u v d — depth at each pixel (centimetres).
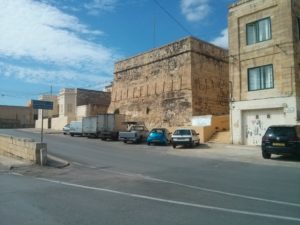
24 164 1574
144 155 2102
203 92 3803
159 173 1325
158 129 3062
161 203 800
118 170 1423
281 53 2447
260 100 2561
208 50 3956
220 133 3134
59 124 5925
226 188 994
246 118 2686
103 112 5584
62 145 2759
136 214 699
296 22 2470
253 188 992
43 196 884
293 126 1802
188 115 3653
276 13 2500
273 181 1121
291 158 1903
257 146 2522
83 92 5975
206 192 933
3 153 2045
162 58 4122
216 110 3916
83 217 677
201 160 1834
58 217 677
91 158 1894
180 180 1147
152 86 4259
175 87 3888
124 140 3241
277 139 1794
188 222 639
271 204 788
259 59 2591
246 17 2705
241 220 654
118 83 4944
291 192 930
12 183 1098
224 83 4094
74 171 1403
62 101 5928
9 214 700
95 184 1077
